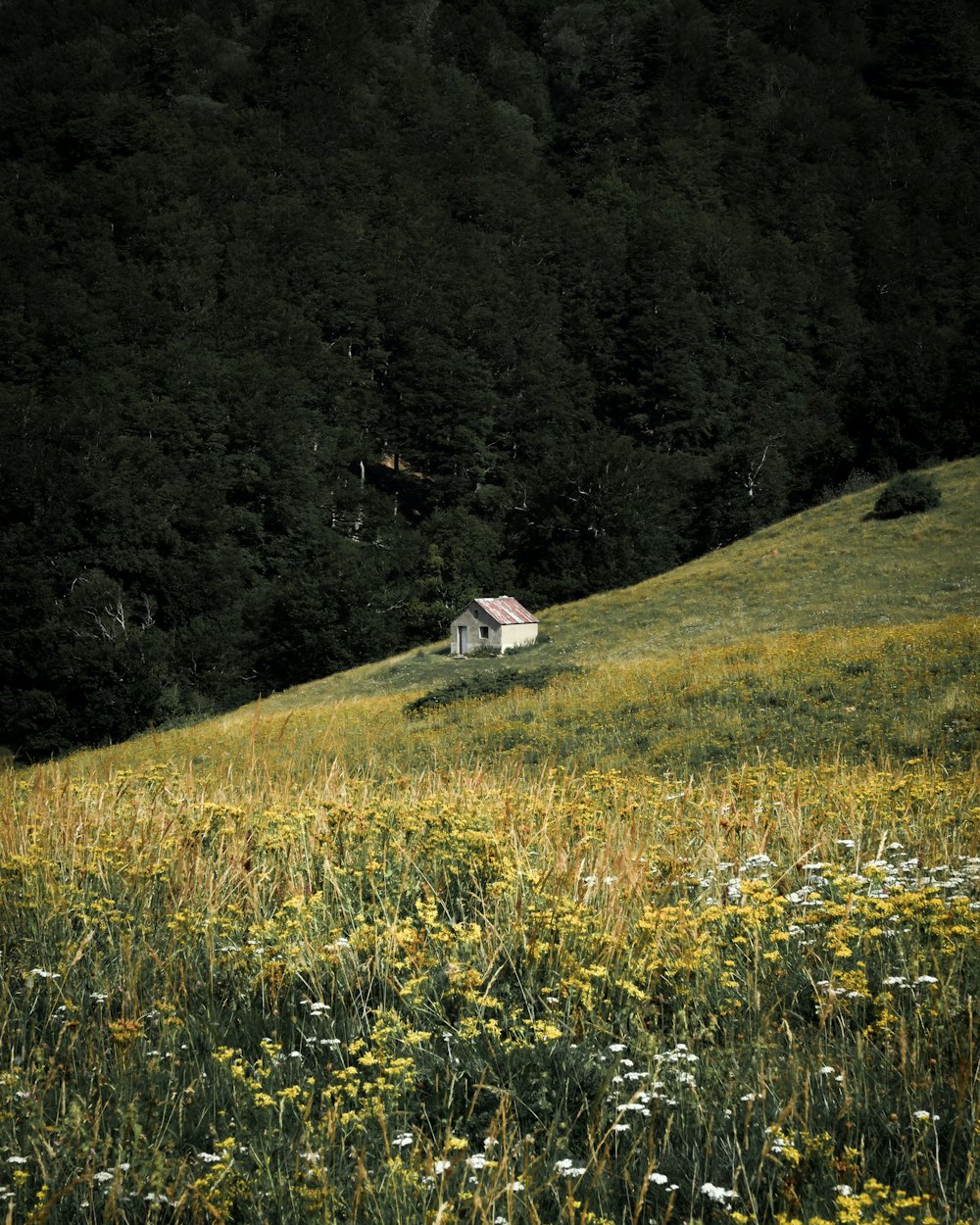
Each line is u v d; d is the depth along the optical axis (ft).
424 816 24.14
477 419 388.57
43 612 234.17
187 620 259.19
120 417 314.55
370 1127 12.79
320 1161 11.59
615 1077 13.23
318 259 454.81
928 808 27.17
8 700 211.00
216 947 18.67
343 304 442.50
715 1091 13.39
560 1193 11.53
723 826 25.84
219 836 24.63
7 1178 12.19
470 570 263.70
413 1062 13.84
